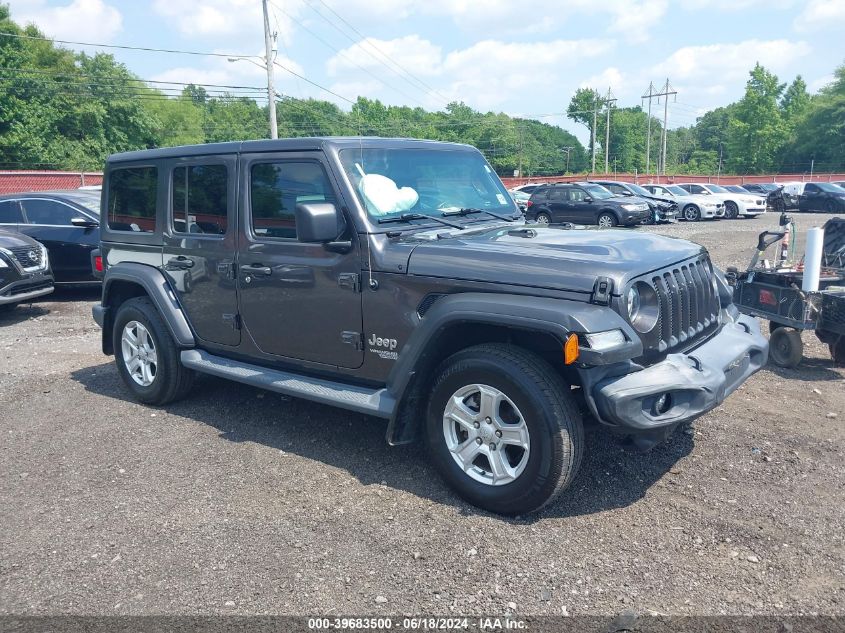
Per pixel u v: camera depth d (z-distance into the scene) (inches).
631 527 141.1
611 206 882.1
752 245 663.8
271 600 120.2
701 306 162.6
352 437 192.2
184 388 218.1
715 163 4849.9
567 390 139.5
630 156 4478.3
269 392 233.5
